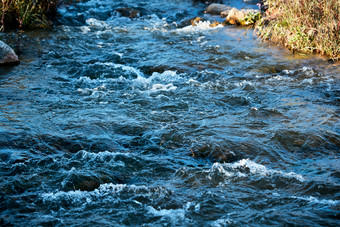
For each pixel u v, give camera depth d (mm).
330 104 6789
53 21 12375
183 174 4777
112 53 9594
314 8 9641
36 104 6781
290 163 5102
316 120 6148
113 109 6598
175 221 3957
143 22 12734
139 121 6125
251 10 12266
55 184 4523
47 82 7969
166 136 5668
